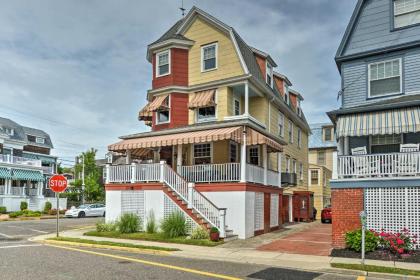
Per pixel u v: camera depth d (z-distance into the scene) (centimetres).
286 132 3105
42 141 6406
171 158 2484
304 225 2748
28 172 4472
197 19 2508
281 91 3089
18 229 2442
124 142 2261
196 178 2086
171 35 2547
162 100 2459
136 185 2123
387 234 1346
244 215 1886
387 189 1440
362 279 1021
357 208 1481
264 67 2673
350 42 1869
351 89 1838
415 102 1531
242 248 1551
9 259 1267
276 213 2391
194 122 2439
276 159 2808
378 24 1808
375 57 1791
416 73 1683
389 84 1745
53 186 1919
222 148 2305
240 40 2486
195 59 2492
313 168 4084
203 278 996
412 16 1733
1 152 4825
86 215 3897
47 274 1019
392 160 1468
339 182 1519
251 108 2597
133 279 971
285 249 1524
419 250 1347
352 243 1377
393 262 1218
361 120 1641
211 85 2378
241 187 1908
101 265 1170
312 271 1123
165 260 1295
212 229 1706
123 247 1571
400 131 1515
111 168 2270
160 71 2555
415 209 1384
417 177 1384
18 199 4259
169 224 1808
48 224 2839
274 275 1053
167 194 1998
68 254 1404
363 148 1677
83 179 5222
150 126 3044
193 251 1470
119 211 2183
